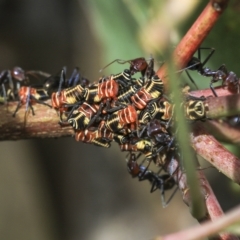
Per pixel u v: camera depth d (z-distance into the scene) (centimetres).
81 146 42
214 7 19
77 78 23
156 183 24
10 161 42
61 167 42
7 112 22
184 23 23
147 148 21
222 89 22
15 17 38
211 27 20
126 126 21
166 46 16
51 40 38
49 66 38
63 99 21
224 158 20
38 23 38
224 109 20
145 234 42
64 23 38
